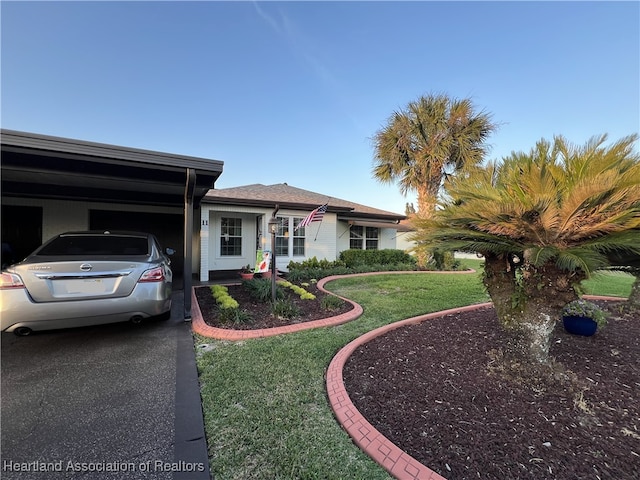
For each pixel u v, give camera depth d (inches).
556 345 158.6
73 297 145.8
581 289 114.7
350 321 203.3
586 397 105.8
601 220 98.3
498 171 145.3
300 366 132.4
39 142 148.9
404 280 390.0
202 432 88.0
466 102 466.0
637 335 179.0
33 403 102.0
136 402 103.4
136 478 71.2
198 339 167.0
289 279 376.8
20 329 138.6
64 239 181.3
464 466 73.1
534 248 105.7
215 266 464.4
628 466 73.1
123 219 389.7
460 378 120.0
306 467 74.8
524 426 89.0
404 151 508.7
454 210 129.3
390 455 77.0
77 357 140.3
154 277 167.6
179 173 219.1
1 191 293.6
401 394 108.0
